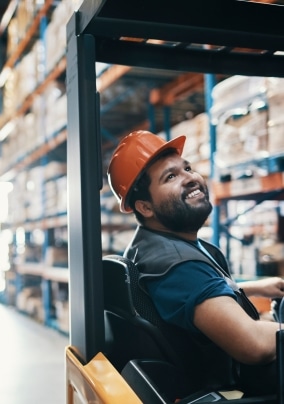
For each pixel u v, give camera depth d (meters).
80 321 1.71
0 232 13.60
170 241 1.82
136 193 1.91
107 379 1.51
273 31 1.89
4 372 5.52
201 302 1.61
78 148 1.70
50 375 5.36
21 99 9.42
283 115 3.55
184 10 1.77
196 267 1.71
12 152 10.90
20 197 10.51
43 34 8.09
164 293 1.71
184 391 1.71
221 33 1.86
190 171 1.92
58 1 7.95
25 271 9.90
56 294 8.41
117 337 1.81
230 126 4.08
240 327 1.55
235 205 5.41
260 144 3.77
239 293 1.85
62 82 8.02
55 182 8.29
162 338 1.72
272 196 4.34
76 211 1.73
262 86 3.72
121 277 1.77
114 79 5.95
